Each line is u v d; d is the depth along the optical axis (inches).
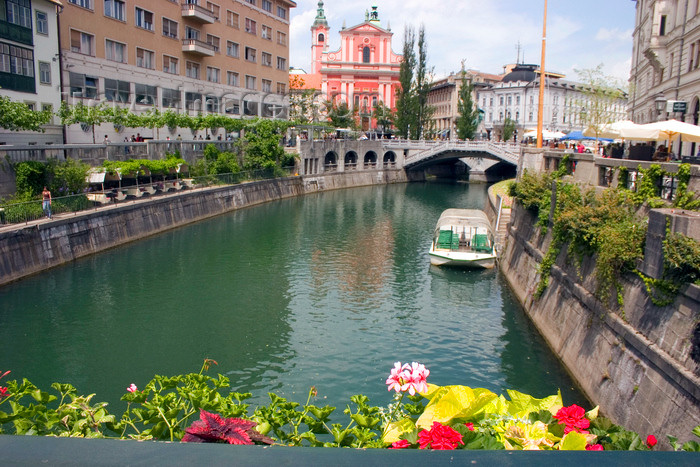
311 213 2052.2
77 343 794.8
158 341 809.5
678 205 556.7
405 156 3486.7
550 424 149.3
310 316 931.3
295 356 767.7
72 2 1637.6
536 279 918.4
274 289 1075.3
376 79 4372.5
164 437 211.0
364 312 957.2
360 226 1793.8
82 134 1657.2
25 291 997.2
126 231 1400.1
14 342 792.3
